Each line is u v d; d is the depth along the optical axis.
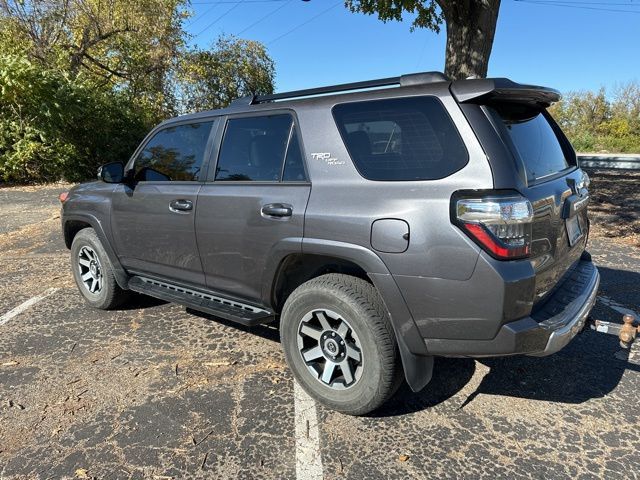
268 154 3.05
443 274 2.30
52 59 17.28
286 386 3.12
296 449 2.50
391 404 2.91
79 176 15.11
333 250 2.60
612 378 3.18
